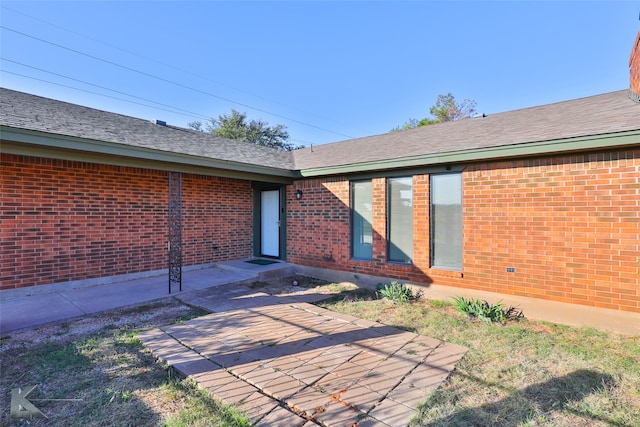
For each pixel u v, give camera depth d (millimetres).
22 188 5695
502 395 2740
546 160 4820
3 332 4168
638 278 4152
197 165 6527
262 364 3301
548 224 4809
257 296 6062
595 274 4445
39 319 4633
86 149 4941
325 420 2373
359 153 8227
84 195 6438
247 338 4012
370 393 2750
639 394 2768
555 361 3406
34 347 3730
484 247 5406
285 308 5328
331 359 3428
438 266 6008
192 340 3930
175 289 6359
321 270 7809
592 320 4457
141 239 7289
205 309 5254
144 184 7355
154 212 7523
